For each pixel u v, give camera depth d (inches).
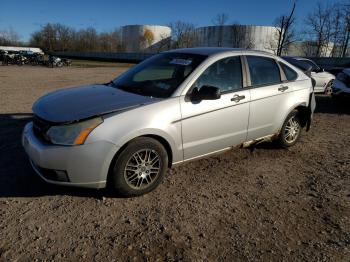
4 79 697.6
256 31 2736.2
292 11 1309.1
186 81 159.9
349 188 172.4
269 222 137.9
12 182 159.9
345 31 1760.6
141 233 126.0
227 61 179.0
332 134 277.3
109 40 4163.4
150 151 148.1
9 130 245.1
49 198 147.4
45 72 1030.4
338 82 398.6
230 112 174.4
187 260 112.8
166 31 4003.4
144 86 168.7
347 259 116.9
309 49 1996.8
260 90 190.7
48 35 4067.4
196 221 135.8
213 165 194.9
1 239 119.1
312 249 121.7
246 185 171.0
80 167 133.7
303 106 221.8
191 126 158.9
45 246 116.6
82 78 798.5
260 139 202.1
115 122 137.0
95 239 121.5
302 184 175.5
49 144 134.6
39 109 150.4
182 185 167.0
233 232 129.9
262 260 114.9
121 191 145.6
